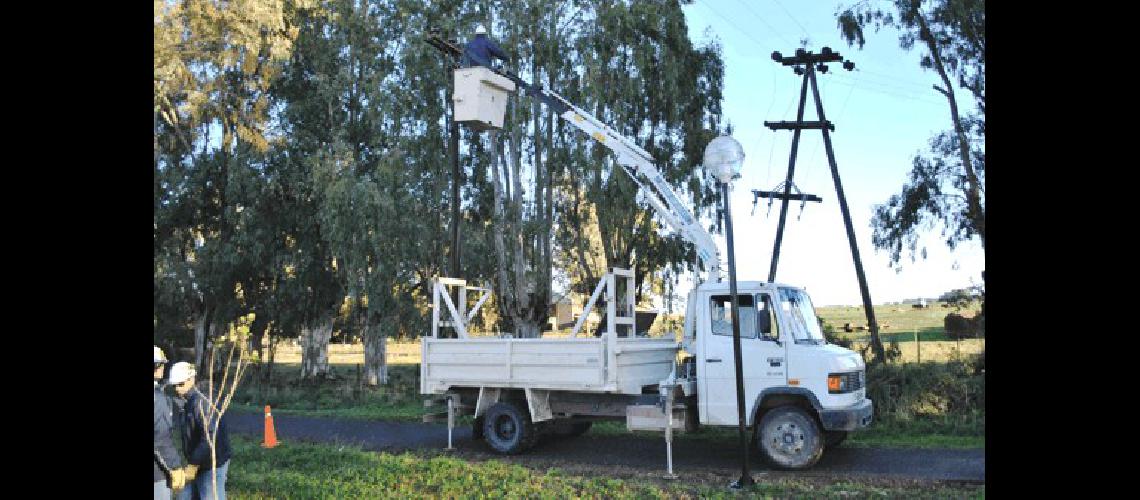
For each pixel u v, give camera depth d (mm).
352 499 8734
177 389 6230
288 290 29703
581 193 26016
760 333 10695
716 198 24609
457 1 26641
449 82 25672
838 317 23672
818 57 23188
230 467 10945
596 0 25062
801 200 23594
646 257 24578
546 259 26781
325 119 30484
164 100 21297
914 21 25781
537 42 25156
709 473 10219
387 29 28719
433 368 13109
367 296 25969
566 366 11703
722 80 26297
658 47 24688
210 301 30500
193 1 19922
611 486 9227
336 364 45906
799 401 10570
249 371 31438
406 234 26062
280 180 29625
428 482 9547
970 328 22781
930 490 8914
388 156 26094
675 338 13383
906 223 26828
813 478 9766
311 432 15766
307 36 28906
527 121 25094
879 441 12773
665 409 10695
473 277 28219
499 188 26844
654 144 24703
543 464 11266
